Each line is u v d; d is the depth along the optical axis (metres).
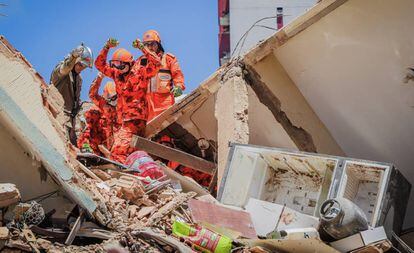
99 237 7.43
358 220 8.80
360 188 10.16
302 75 12.48
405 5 11.21
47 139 7.37
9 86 7.35
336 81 12.30
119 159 12.47
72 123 11.01
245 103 11.95
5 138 7.50
